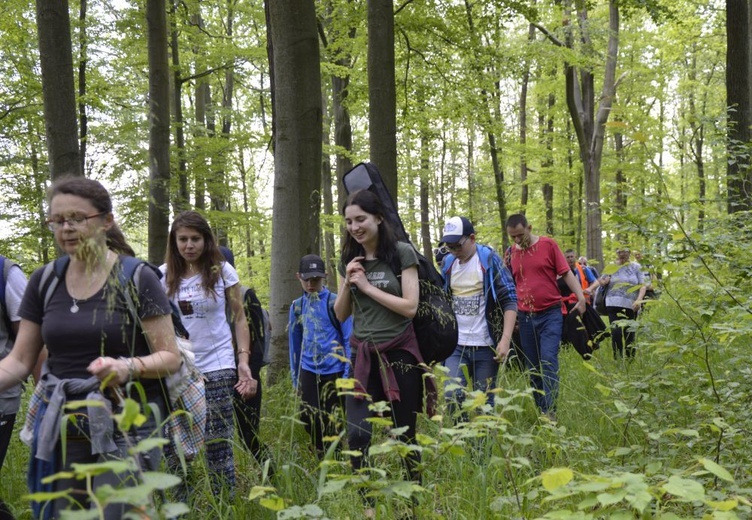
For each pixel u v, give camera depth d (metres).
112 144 11.22
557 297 5.99
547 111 21.17
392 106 8.08
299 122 6.50
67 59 7.73
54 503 2.29
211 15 19.22
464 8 11.34
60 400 2.25
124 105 13.42
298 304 4.96
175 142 14.65
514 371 5.40
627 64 18.27
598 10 19.47
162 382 2.53
